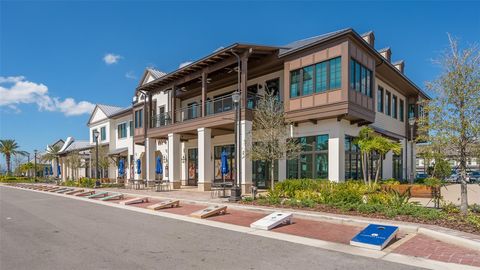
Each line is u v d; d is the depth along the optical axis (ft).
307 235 27.40
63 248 24.22
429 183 41.60
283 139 56.34
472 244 21.71
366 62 59.57
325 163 58.08
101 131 131.95
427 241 24.23
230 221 34.58
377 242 22.76
